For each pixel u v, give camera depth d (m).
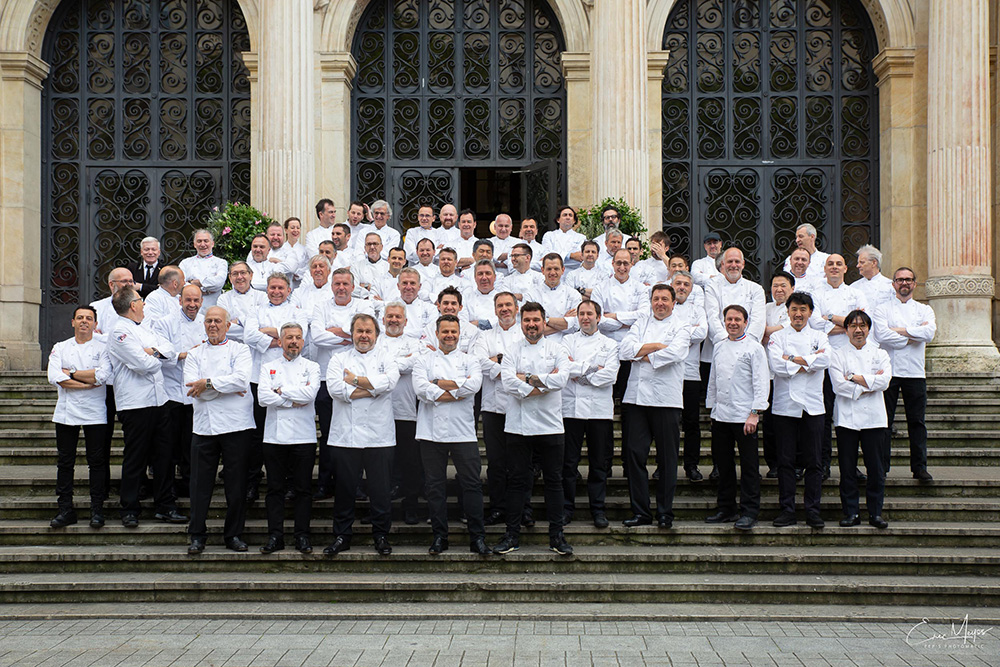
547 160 14.67
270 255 11.17
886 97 15.03
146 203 15.54
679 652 6.61
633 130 13.82
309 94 13.93
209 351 8.34
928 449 10.64
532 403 8.15
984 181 13.77
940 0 13.98
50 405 11.86
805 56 15.50
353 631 7.10
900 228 14.87
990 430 11.13
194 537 8.21
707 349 9.90
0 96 14.89
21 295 14.90
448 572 8.10
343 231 10.89
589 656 6.51
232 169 15.52
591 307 8.77
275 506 8.22
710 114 15.51
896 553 8.16
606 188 13.82
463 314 9.57
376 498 8.23
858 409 8.60
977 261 13.70
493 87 15.43
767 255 15.41
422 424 8.23
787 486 8.62
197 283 9.20
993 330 14.95
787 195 15.47
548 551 8.22
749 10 15.53
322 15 14.91
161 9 15.61
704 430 10.78
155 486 8.83
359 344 8.30
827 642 6.84
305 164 13.82
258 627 7.20
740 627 7.21
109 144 15.60
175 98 15.59
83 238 15.53
